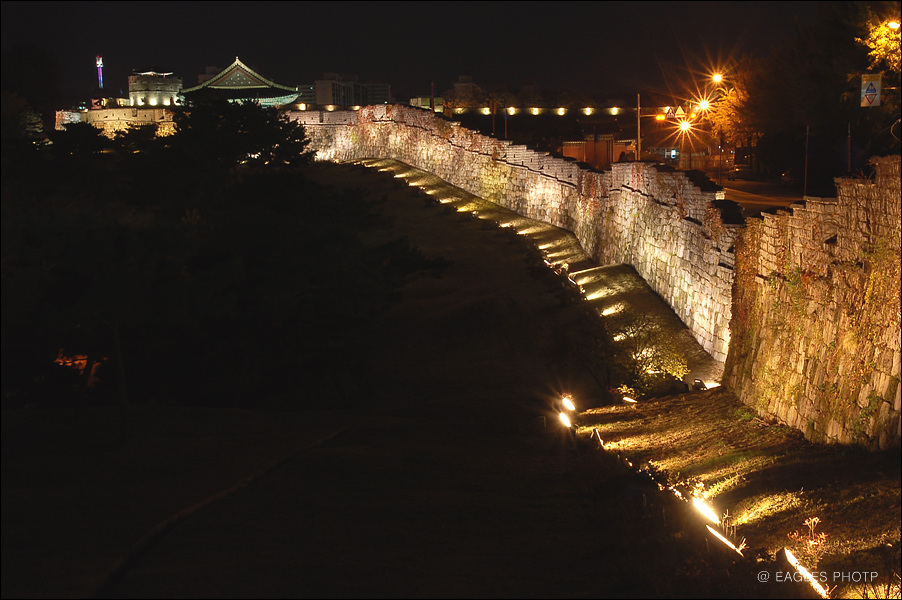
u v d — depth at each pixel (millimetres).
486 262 64938
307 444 23391
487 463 21734
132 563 13414
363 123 112188
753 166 78188
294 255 32094
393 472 20328
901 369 18234
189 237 21516
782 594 12516
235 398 32875
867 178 21203
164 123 133250
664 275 45875
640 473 20172
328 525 15703
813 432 22047
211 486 18000
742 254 30984
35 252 17469
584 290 52625
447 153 93875
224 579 12758
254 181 42656
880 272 19594
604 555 14156
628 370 36406
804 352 23906
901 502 15523
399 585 12711
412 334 49531
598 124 103375
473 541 15000
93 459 19906
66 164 41375
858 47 45719
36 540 14031
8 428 23297
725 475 21031
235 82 141500
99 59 155875
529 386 40125
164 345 29406
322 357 34031
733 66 74750
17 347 21922
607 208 59875
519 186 78875
